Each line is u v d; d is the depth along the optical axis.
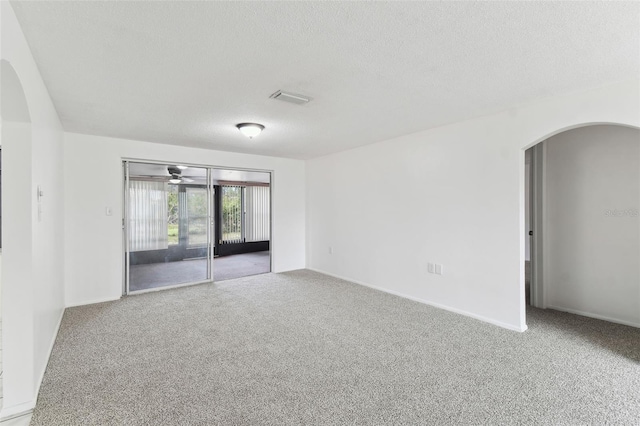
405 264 4.23
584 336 2.95
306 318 3.46
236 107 3.00
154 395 2.05
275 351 2.67
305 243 6.24
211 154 5.07
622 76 2.33
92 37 1.78
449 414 1.87
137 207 4.50
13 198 1.92
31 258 1.95
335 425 1.78
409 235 4.16
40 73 2.24
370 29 1.71
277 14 1.57
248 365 2.44
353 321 3.36
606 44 1.87
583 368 2.37
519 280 3.08
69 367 2.40
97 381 2.21
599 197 3.43
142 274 4.56
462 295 3.57
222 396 2.04
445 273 3.73
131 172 4.45
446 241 3.71
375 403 1.97
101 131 3.87
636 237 3.20
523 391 2.09
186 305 3.92
